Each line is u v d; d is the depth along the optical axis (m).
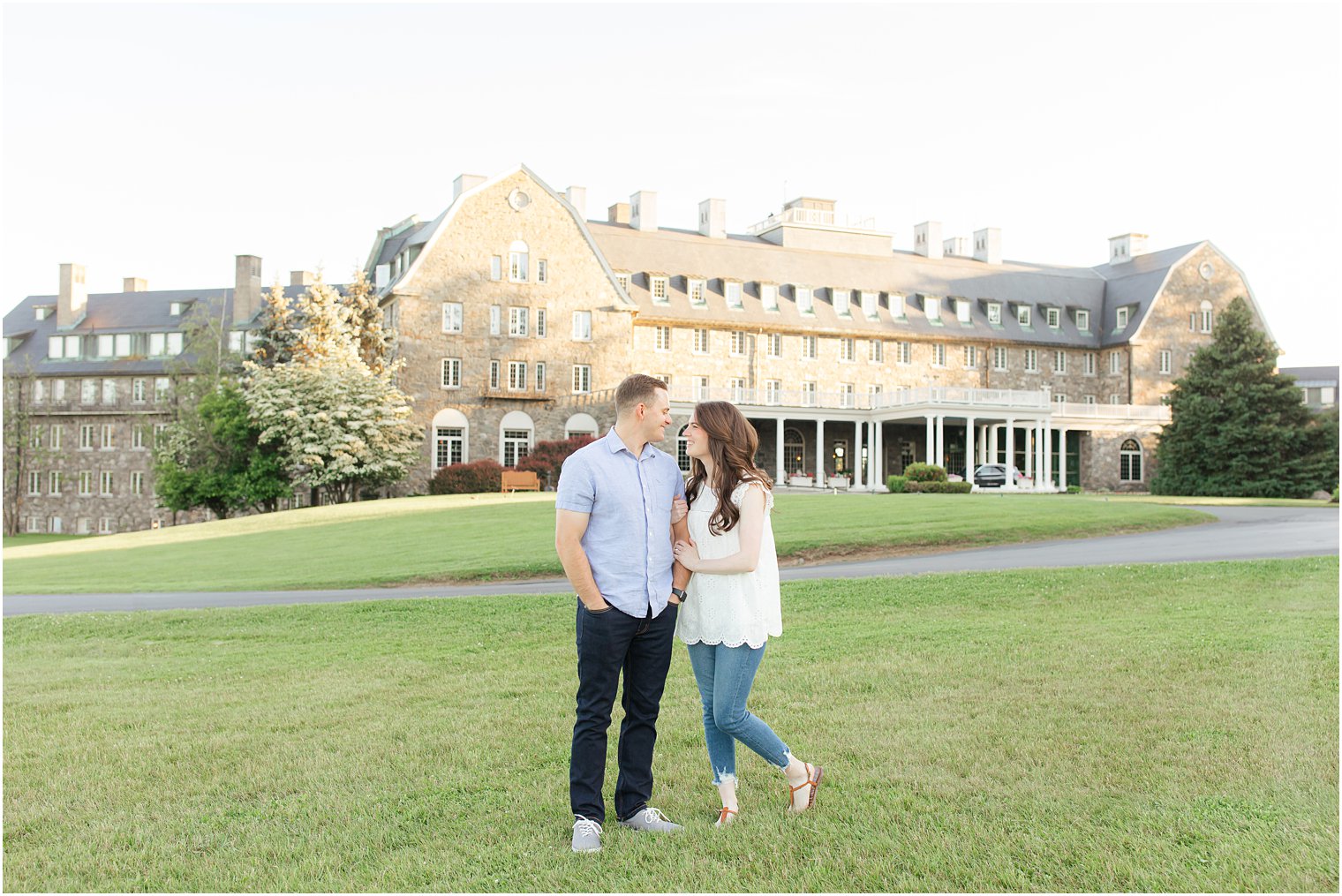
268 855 4.96
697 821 5.38
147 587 18.95
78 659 10.91
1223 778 5.77
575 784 5.18
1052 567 16.12
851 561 19.73
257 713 7.88
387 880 4.62
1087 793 5.55
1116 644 9.71
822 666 8.99
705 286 58.84
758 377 58.62
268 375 47.91
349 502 45.34
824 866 4.68
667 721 7.46
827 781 5.88
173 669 10.00
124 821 5.46
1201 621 10.98
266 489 47.09
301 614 13.47
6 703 8.44
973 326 63.94
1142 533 23.50
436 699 8.30
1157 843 4.85
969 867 4.62
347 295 53.00
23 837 5.27
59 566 25.45
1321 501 40.38
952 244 73.56
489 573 18.73
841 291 61.50
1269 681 8.06
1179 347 64.75
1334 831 4.96
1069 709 7.33
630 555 5.28
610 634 5.23
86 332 66.94
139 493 64.06
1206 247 65.62
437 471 49.09
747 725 5.34
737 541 5.38
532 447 51.78
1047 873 4.55
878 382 61.38
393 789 5.92
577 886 4.52
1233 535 22.33
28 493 65.06
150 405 64.62
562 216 52.84
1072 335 65.94
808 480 55.03
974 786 5.72
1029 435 56.53
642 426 5.40
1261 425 51.62
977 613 12.15
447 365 50.62
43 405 65.44
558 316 52.47
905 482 46.84
